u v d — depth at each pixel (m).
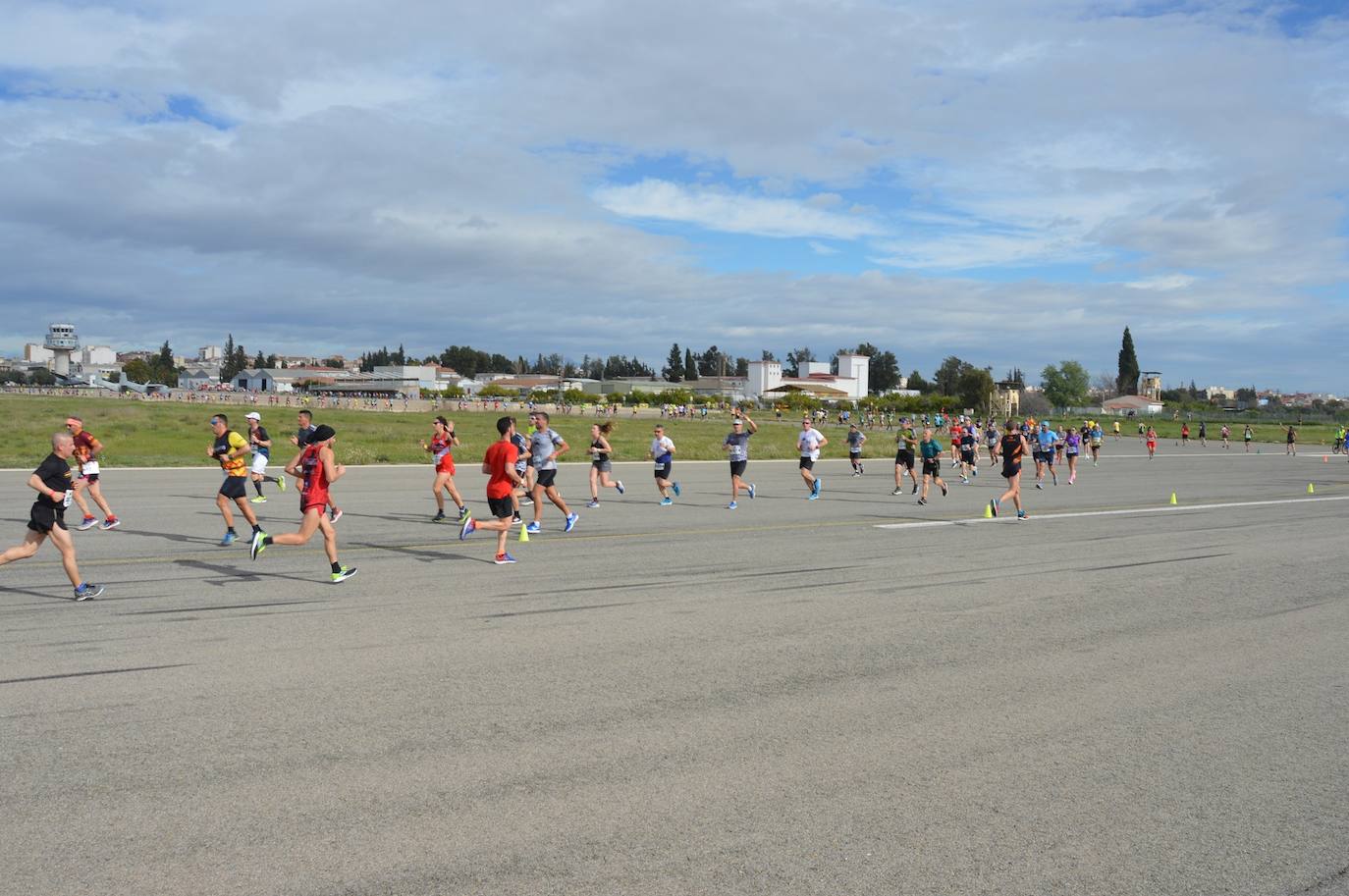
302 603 9.04
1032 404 131.38
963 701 6.29
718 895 3.76
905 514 18.31
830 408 120.38
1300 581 11.05
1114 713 6.08
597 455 19.17
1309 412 114.06
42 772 4.83
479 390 171.38
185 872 3.86
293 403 101.25
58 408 67.19
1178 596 10.05
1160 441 76.25
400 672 6.71
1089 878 3.96
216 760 5.03
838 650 7.57
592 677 6.69
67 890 3.71
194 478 24.14
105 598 9.16
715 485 25.31
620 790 4.74
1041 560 12.41
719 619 8.60
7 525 14.79
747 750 5.32
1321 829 4.46
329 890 3.74
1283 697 6.49
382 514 16.81
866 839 4.26
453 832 4.25
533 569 11.17
